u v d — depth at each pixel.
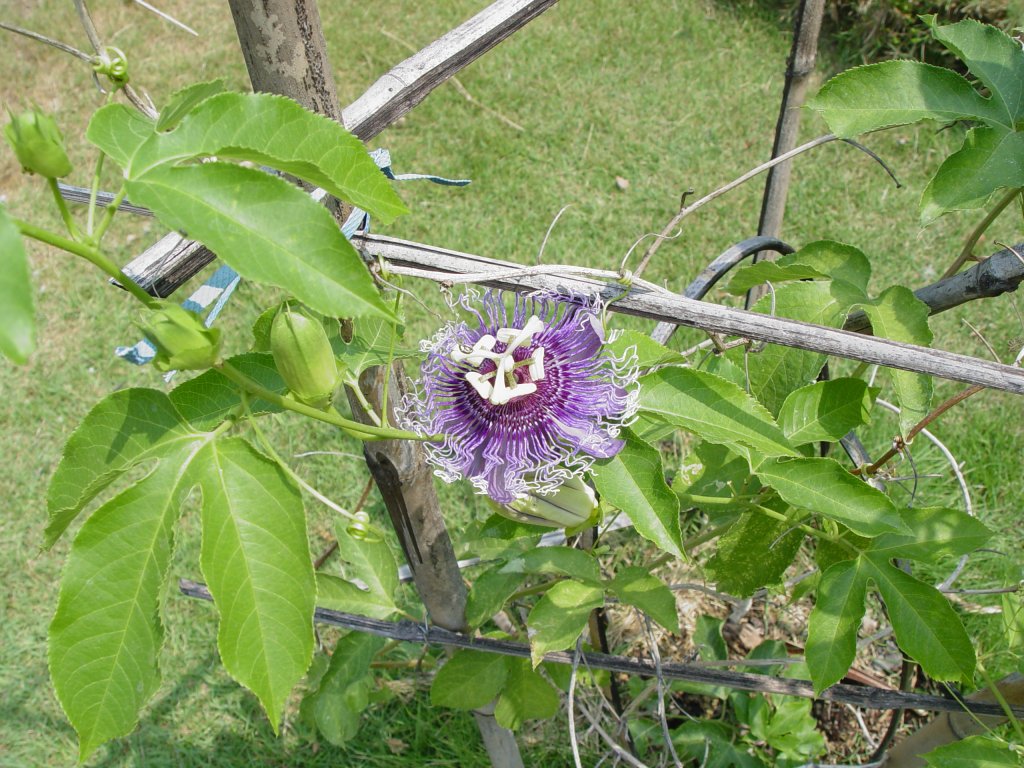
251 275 0.21
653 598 0.37
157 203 0.21
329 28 1.17
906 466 0.68
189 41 1.17
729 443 0.31
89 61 0.26
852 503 0.33
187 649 0.67
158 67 1.13
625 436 0.31
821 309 0.40
